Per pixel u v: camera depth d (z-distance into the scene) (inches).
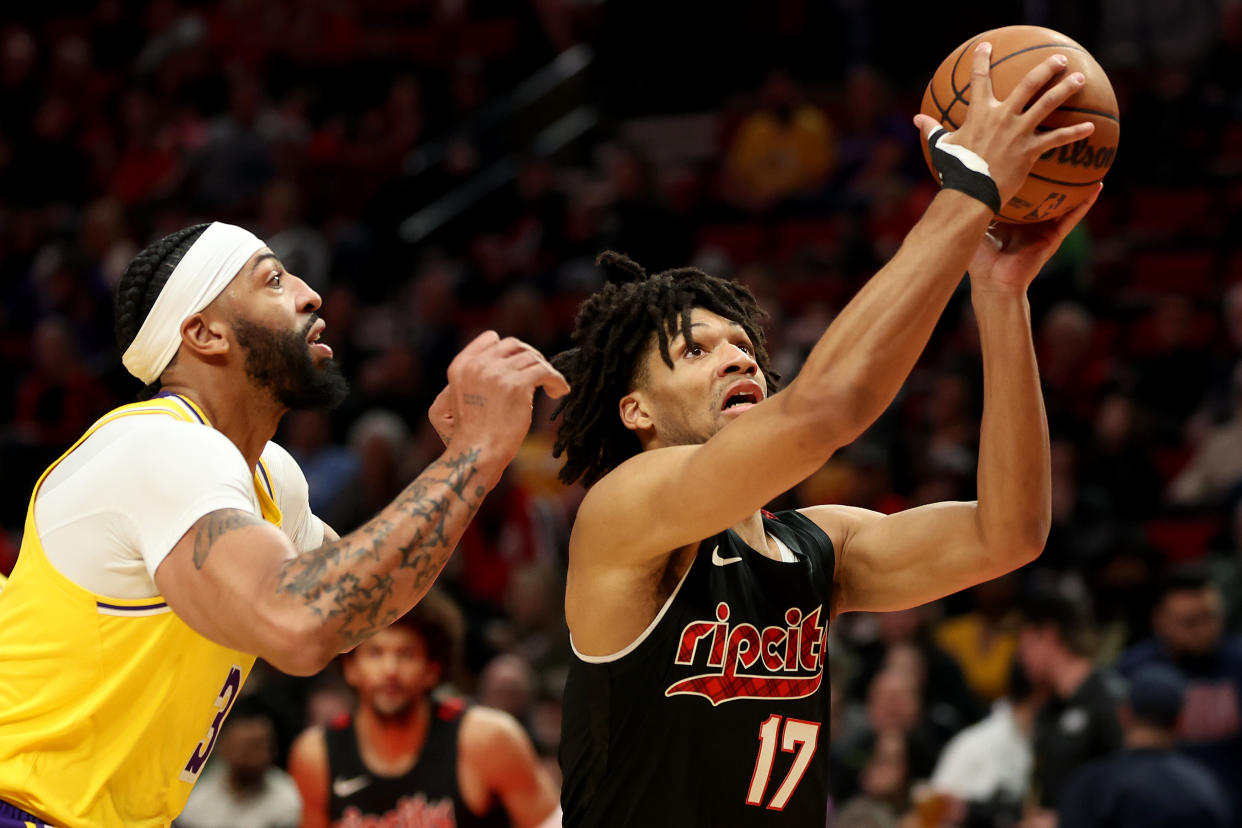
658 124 695.7
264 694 302.5
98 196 658.8
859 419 105.9
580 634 120.0
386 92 697.6
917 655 325.1
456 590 368.5
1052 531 371.6
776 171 589.9
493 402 117.4
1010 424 128.0
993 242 129.4
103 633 124.1
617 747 120.0
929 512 134.4
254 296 133.5
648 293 131.2
